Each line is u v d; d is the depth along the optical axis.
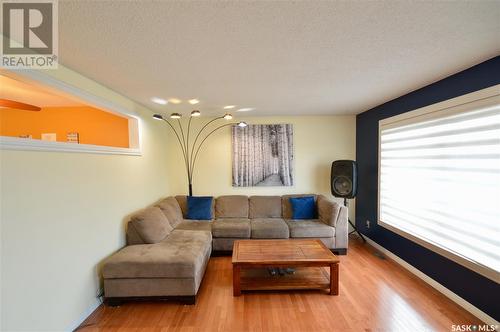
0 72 1.50
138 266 2.24
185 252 2.45
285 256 2.48
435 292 2.42
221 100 3.16
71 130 3.43
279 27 1.41
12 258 1.49
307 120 4.37
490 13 1.28
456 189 2.24
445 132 2.36
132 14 1.26
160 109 3.64
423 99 2.65
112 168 2.58
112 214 2.57
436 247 2.44
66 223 1.92
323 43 1.62
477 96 2.01
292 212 3.95
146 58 1.82
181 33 1.46
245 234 3.43
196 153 4.40
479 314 2.01
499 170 1.86
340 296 2.37
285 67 2.03
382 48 1.70
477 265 2.01
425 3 1.20
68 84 1.96
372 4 1.20
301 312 2.13
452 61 1.95
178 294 2.26
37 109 2.52
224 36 1.50
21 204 1.54
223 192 4.40
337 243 3.46
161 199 3.99
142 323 2.02
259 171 4.36
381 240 3.53
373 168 3.76
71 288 1.95
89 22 1.33
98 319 2.08
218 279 2.76
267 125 4.34
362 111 4.02
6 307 1.45
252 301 2.31
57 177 1.83
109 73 2.12
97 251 2.31
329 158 4.39
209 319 2.05
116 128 3.42
